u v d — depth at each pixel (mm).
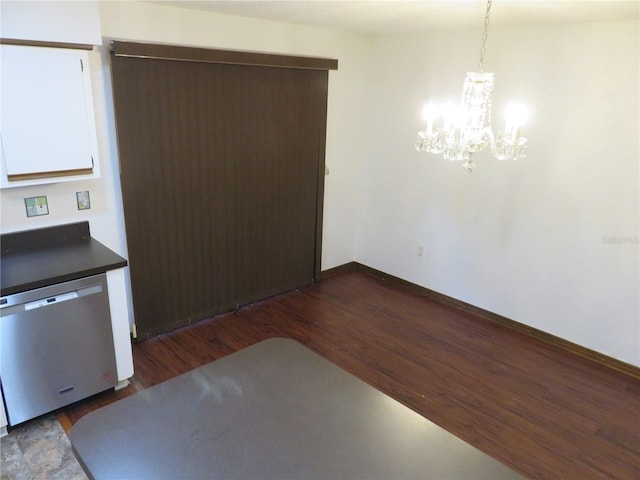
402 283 4629
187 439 1345
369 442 1361
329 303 4238
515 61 3385
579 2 2410
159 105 3141
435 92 3926
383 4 2688
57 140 2518
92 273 2529
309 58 3820
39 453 2406
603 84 3033
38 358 2453
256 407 1492
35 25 2309
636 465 2459
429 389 3047
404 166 4324
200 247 3650
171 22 3018
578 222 3322
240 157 3688
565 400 2969
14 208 2684
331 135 4336
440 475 1254
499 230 3768
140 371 3127
